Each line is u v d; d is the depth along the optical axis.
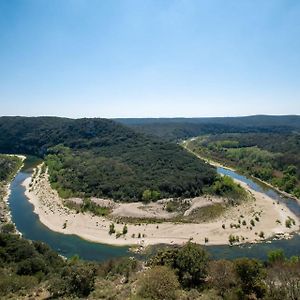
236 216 110.06
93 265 60.62
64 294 44.56
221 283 44.72
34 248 73.12
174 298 40.81
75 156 190.00
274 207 121.38
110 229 99.50
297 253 84.75
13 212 116.50
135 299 39.44
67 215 111.69
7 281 48.28
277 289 42.59
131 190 125.88
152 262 56.12
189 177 136.38
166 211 112.75
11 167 186.00
